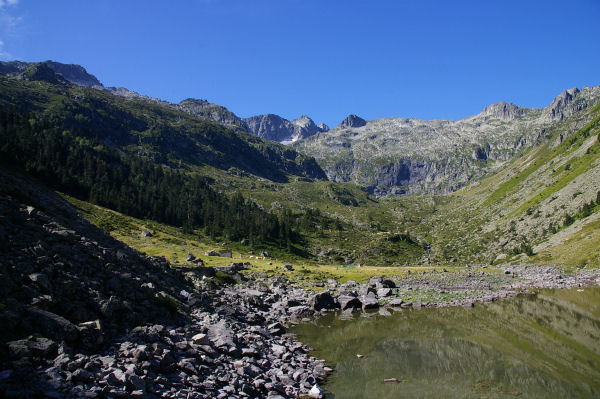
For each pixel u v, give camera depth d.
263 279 82.31
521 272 119.50
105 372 19.59
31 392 15.49
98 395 17.25
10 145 132.25
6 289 21.66
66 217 49.22
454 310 59.31
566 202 184.12
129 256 42.03
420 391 27.19
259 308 57.84
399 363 33.91
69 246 31.72
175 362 24.20
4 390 14.85
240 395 22.81
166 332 28.59
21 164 119.56
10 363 16.88
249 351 31.23
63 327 21.19
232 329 37.31
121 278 32.31
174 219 185.25
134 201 177.25
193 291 47.84
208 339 30.36
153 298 33.69
